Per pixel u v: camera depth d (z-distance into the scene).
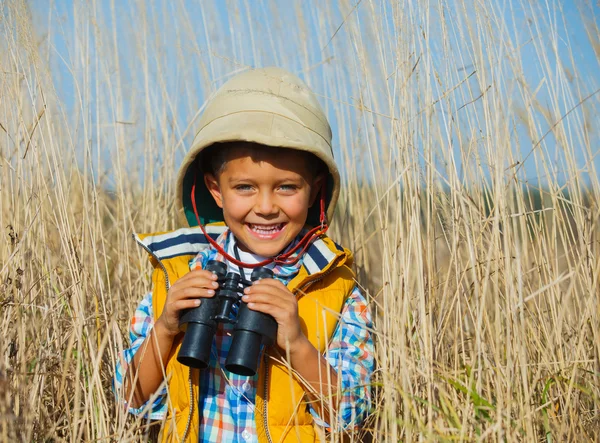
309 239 1.96
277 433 1.79
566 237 2.12
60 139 2.54
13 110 2.28
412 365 1.80
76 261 2.12
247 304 1.70
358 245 2.68
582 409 1.96
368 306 2.02
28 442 1.63
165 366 1.86
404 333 1.85
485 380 1.96
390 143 2.05
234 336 1.69
